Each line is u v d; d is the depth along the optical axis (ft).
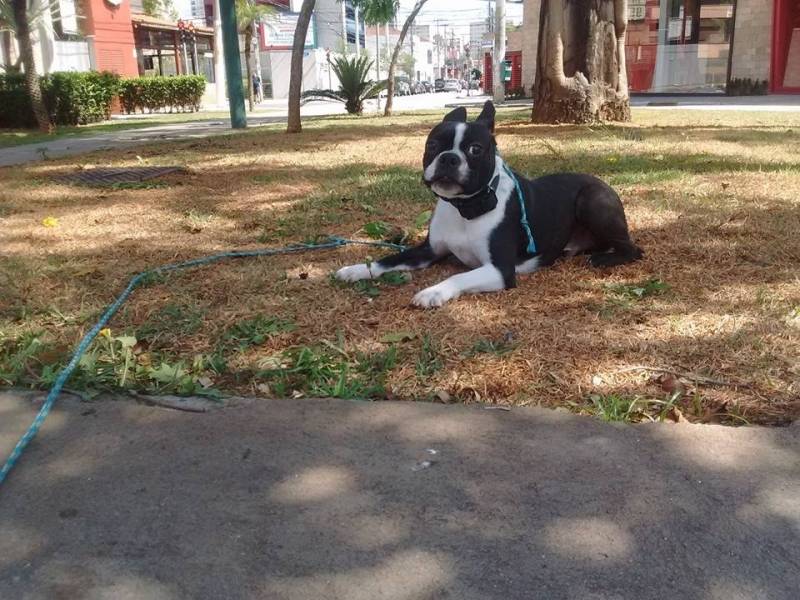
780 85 79.82
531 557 5.84
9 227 17.63
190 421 8.04
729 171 22.67
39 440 7.72
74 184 23.94
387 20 65.46
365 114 68.33
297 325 10.77
